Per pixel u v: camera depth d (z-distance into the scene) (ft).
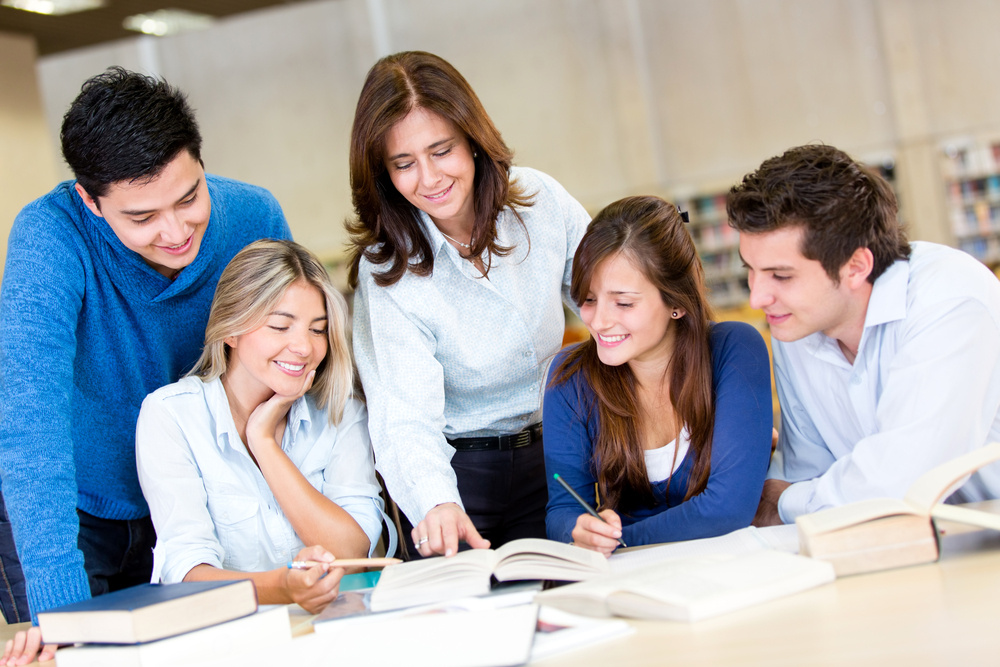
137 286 5.42
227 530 5.18
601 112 29.60
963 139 27.40
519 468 6.11
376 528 5.41
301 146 31.17
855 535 3.33
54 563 4.43
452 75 5.06
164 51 31.27
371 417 5.43
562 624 3.05
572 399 5.27
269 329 5.09
